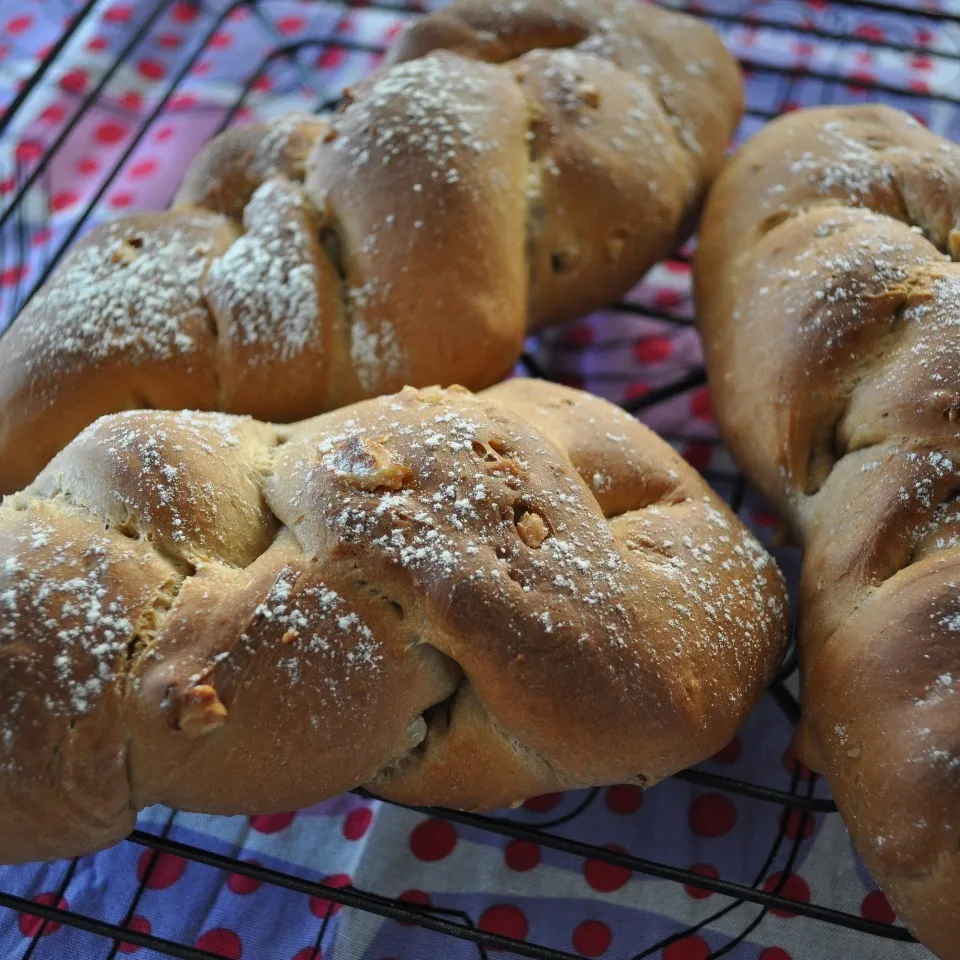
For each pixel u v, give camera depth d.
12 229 0.78
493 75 0.67
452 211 0.63
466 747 0.57
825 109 0.68
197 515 0.57
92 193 0.80
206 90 0.83
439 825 0.62
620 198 0.66
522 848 0.62
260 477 0.59
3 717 0.54
